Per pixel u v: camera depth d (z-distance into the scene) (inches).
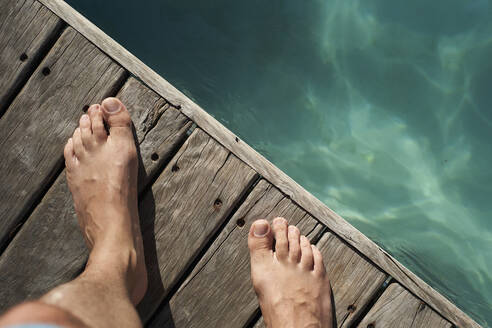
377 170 48.7
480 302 48.3
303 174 48.8
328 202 48.6
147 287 36.9
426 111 48.9
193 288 37.1
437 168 48.7
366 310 37.0
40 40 37.7
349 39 49.7
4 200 37.8
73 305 29.8
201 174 37.3
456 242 48.6
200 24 49.7
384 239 48.5
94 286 32.1
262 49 49.7
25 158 37.7
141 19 49.7
